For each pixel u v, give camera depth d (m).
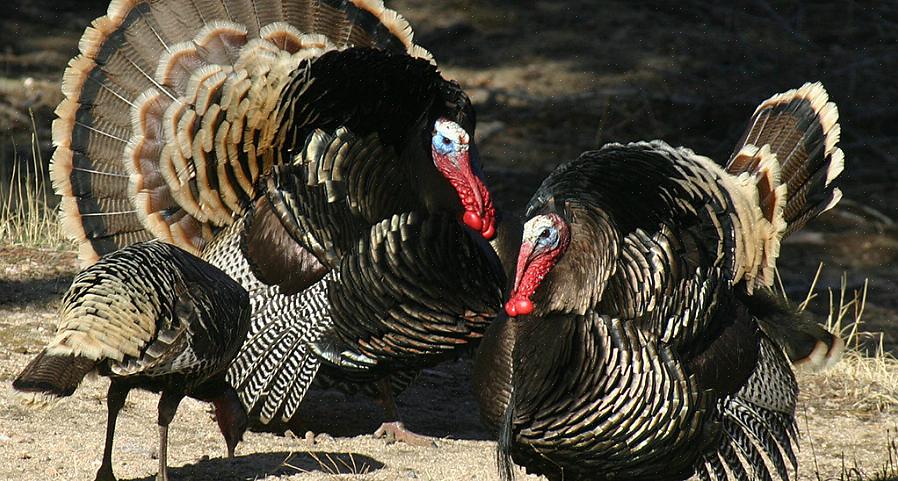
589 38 46.34
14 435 14.39
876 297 32.19
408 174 15.76
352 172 15.65
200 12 17.23
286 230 15.93
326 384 16.53
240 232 16.39
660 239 12.70
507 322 13.06
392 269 15.28
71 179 16.84
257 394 15.95
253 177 16.41
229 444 14.26
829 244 35.66
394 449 15.88
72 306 11.94
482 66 44.47
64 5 47.38
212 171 16.34
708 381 12.95
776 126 14.18
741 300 13.56
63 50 43.25
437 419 17.59
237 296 13.37
